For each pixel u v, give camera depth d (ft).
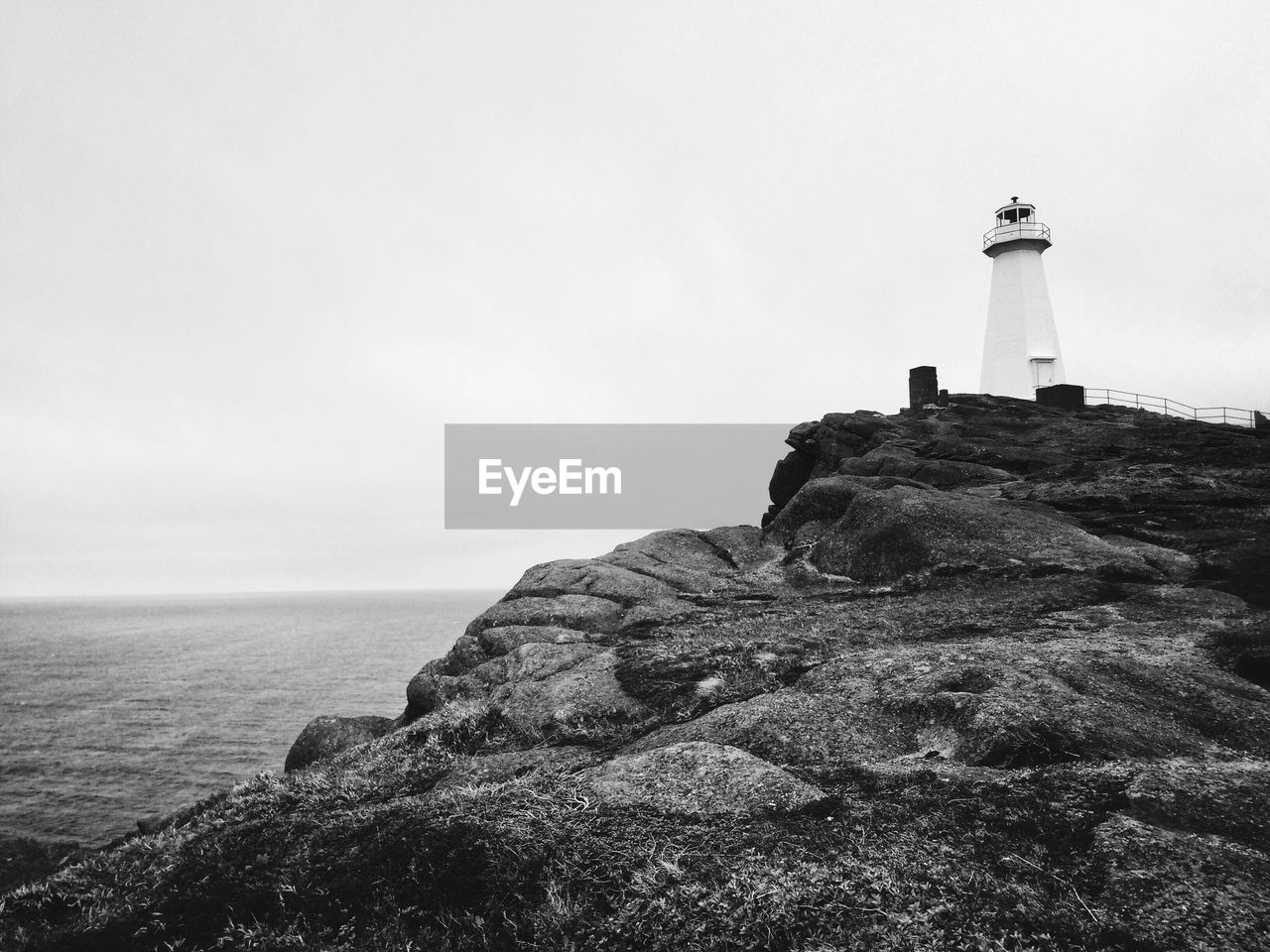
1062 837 12.08
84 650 564.71
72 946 11.87
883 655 22.80
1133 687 19.45
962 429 82.02
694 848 12.61
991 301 154.30
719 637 28.86
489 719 22.74
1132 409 102.01
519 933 11.27
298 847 14.15
